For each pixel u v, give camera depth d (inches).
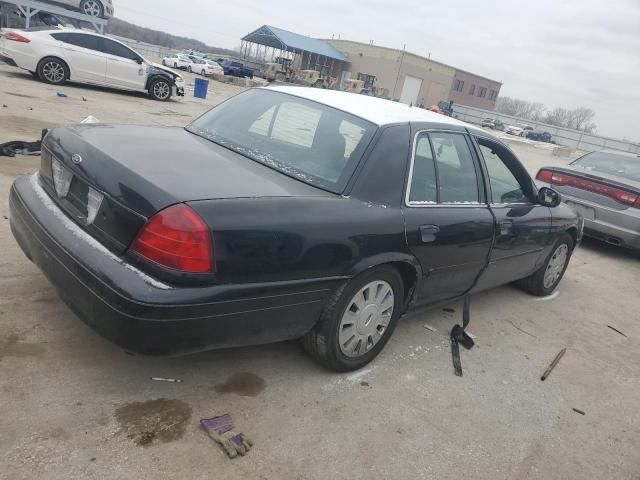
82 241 98.9
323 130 130.1
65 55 534.3
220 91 1118.4
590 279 260.5
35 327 120.2
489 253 157.2
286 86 159.3
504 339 170.9
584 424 132.9
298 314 110.0
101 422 97.3
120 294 88.8
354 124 129.6
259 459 97.0
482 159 157.5
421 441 112.2
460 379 139.9
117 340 91.4
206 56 2396.7
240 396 113.3
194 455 94.3
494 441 118.0
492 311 192.1
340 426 110.9
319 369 128.9
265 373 123.2
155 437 96.7
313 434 106.7
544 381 149.5
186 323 91.8
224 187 101.5
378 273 123.0
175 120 476.4
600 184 297.6
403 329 160.9
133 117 443.2
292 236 101.7
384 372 134.9
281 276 102.5
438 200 138.6
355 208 114.7
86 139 113.7
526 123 2947.8
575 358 168.6
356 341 126.6
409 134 132.3
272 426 106.3
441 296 151.6
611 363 170.6
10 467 83.7
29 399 99.0
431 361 145.7
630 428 135.5
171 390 110.3
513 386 143.1
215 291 93.3
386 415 118.0
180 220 90.6
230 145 131.3
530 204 181.8
